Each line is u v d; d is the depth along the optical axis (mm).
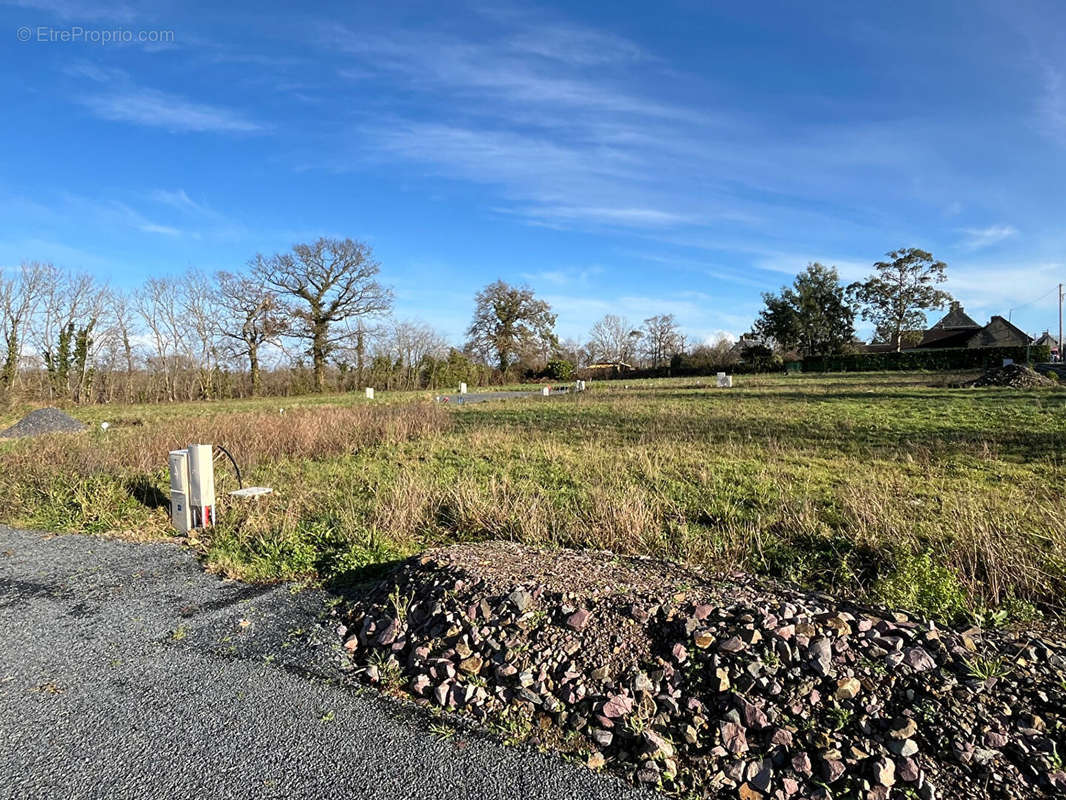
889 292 55281
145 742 2902
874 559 4852
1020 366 23344
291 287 41094
